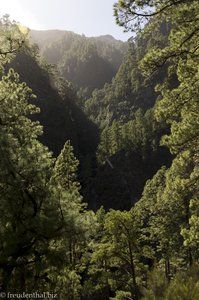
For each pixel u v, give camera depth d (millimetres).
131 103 175250
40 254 12016
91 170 112312
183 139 13461
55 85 151750
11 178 11703
